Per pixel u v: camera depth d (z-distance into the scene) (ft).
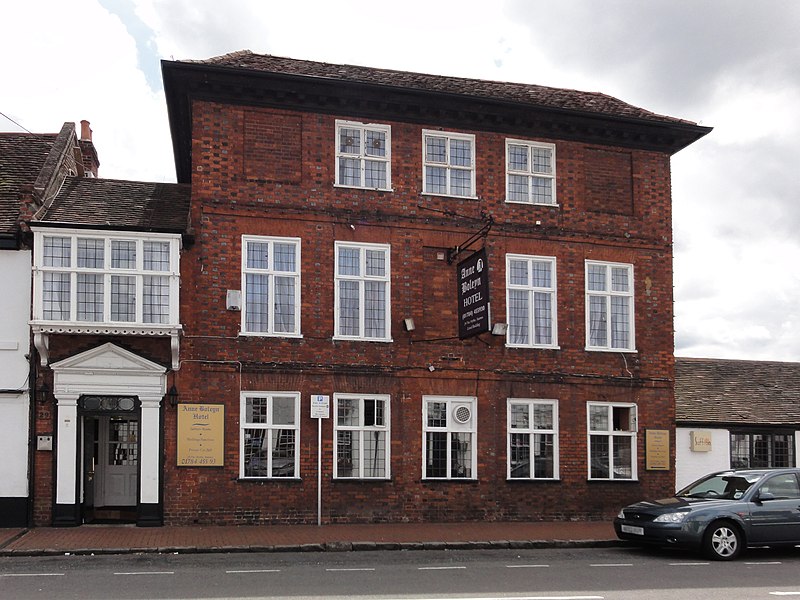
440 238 65.98
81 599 33.73
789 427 77.30
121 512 59.93
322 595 34.94
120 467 60.44
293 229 62.90
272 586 37.11
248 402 60.80
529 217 68.33
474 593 35.88
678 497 51.75
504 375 66.28
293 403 61.67
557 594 35.91
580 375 68.08
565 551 51.08
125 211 62.18
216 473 59.06
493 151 68.23
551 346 67.77
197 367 59.52
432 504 63.36
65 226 56.54
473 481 64.39
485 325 58.59
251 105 63.10
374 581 38.81
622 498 67.87
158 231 57.93
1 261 57.36
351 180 65.10
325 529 57.31
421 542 51.44
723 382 85.40
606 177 71.20
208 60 63.93
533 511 65.46
